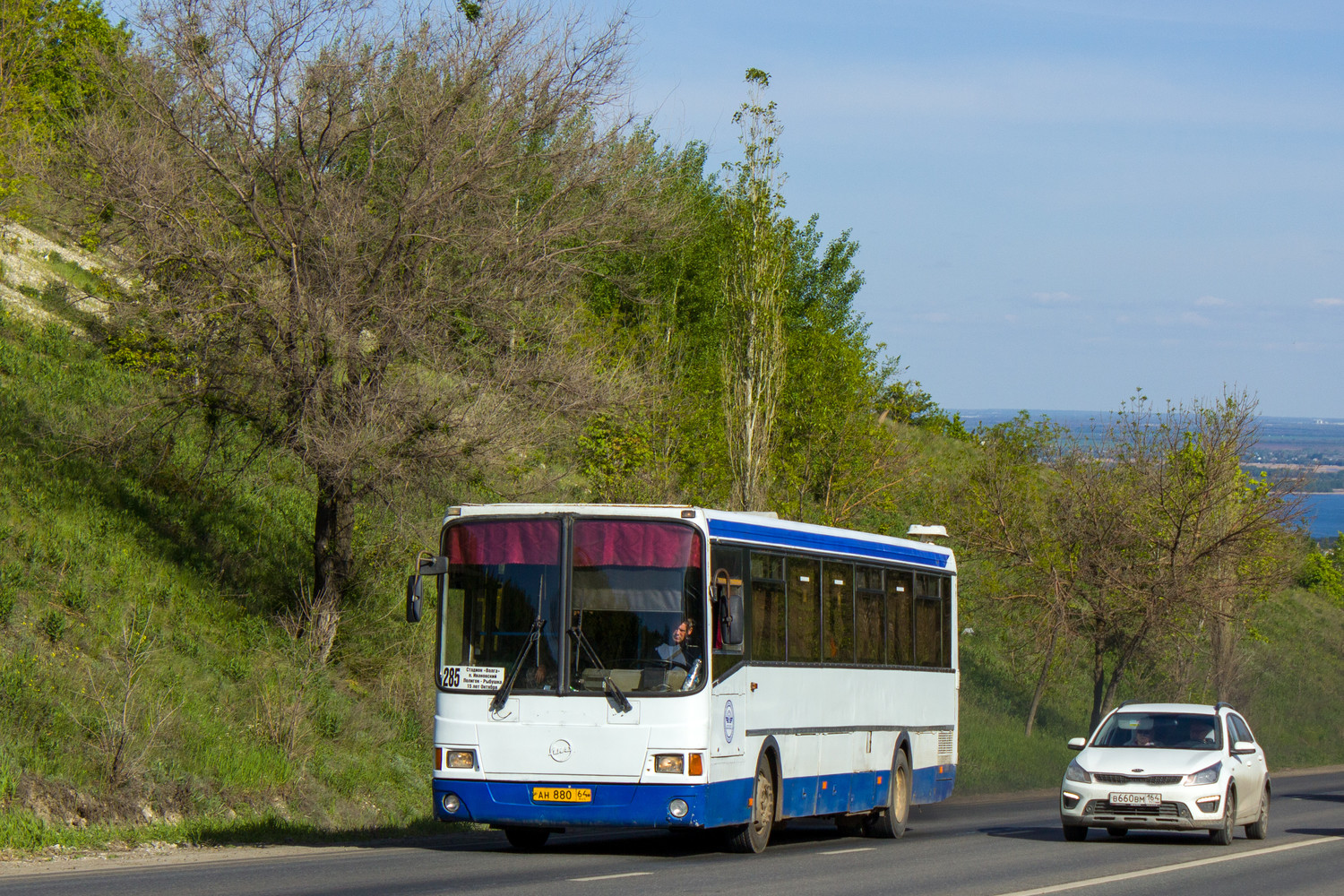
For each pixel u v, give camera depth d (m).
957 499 76.38
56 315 57.91
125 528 44.06
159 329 40.34
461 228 41.38
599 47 42.62
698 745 26.81
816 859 28.75
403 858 27.36
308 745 37.81
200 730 35.28
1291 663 114.50
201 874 23.89
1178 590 66.94
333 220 40.59
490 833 36.72
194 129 41.12
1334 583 145.38
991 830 40.19
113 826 29.78
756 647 29.73
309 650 42.91
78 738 32.06
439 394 40.34
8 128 44.31
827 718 32.88
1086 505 69.75
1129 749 35.16
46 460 44.97
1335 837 37.38
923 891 23.03
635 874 24.41
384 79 41.81
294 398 40.88
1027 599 72.94
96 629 37.12
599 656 27.23
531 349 43.28
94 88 42.38
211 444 46.38
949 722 40.72
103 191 39.38
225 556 46.31
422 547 45.88
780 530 31.38
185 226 39.72
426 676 45.38
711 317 78.12
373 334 41.84
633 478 54.97
